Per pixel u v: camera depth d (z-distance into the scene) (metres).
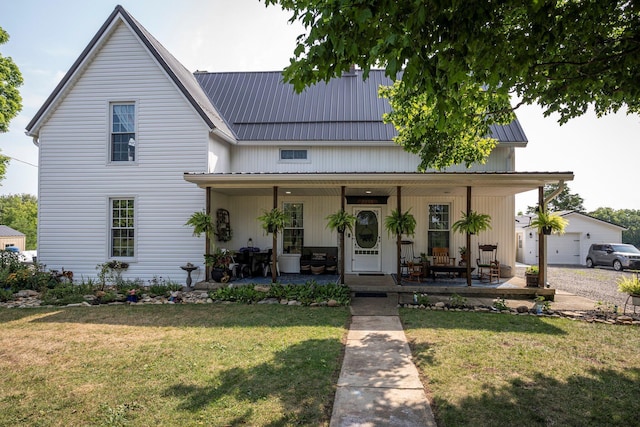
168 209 10.70
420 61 2.73
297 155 12.31
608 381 3.97
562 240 23.75
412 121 7.86
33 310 7.57
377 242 12.34
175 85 10.66
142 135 10.78
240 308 7.70
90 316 7.00
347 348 5.18
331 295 8.42
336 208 12.44
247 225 12.48
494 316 7.03
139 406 3.38
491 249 11.17
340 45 2.84
